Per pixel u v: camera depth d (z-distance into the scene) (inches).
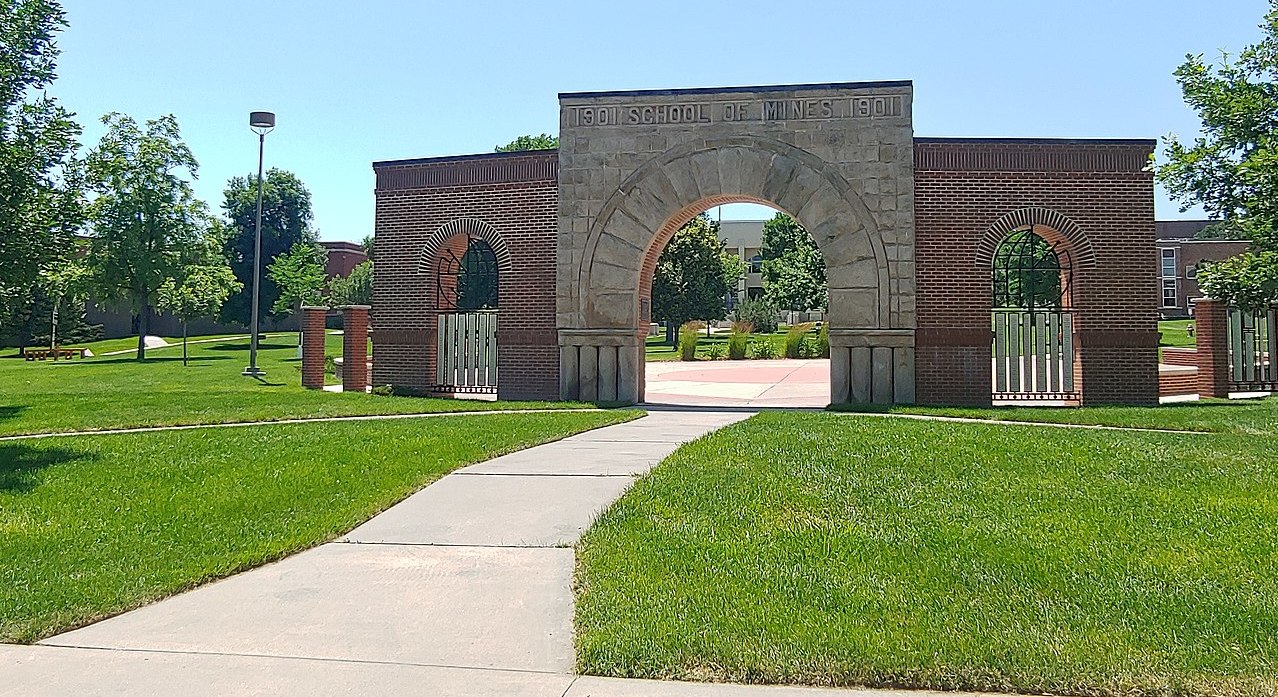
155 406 681.0
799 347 1827.0
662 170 740.7
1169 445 439.5
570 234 752.3
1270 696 168.9
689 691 178.5
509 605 231.1
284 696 177.8
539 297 761.6
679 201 738.2
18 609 223.3
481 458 428.1
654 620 209.5
